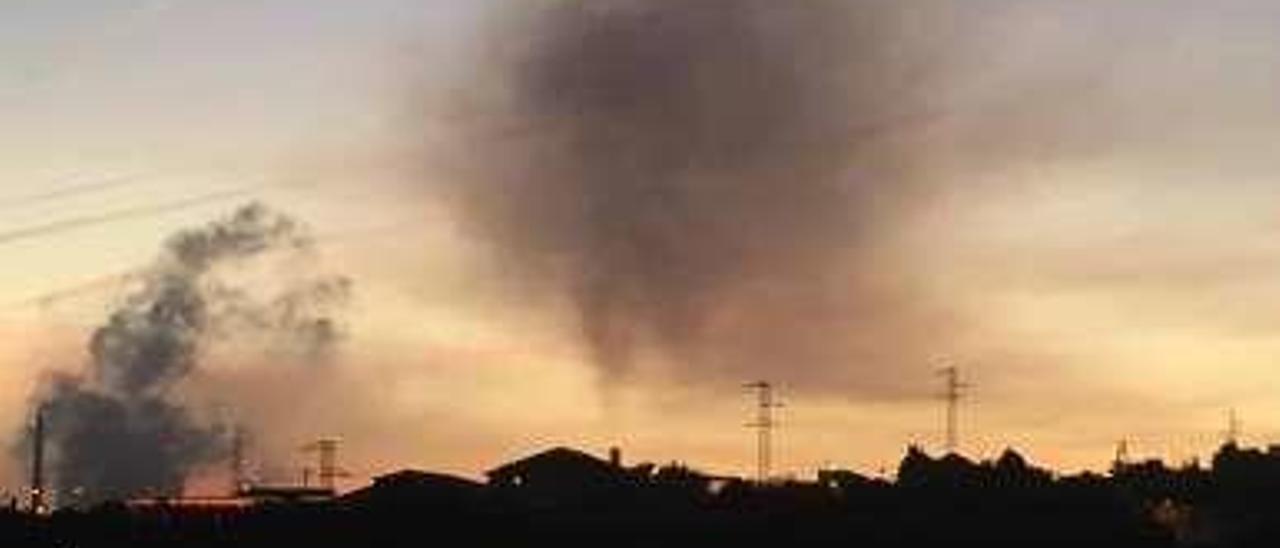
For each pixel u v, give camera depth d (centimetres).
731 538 6731
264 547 6494
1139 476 8231
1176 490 7988
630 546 6600
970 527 6900
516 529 6731
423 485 7512
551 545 6550
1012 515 7006
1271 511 7362
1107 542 6750
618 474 8306
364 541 6638
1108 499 7256
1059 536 6819
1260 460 8169
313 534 6600
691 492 7800
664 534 6744
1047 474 7462
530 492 8012
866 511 7094
